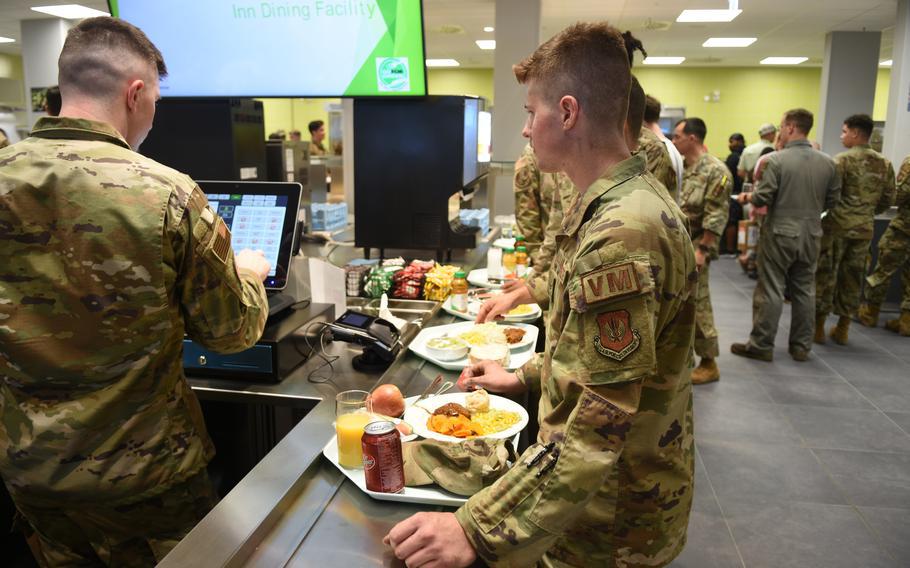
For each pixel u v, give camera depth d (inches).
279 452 47.4
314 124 292.7
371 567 36.2
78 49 46.6
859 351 178.7
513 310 88.4
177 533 51.4
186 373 64.6
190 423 50.9
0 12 316.2
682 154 153.9
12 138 308.3
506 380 55.7
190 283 47.1
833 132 369.1
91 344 44.9
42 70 342.6
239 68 102.5
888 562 89.7
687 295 36.4
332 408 56.0
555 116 37.9
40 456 45.7
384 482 41.8
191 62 103.1
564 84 37.1
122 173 44.5
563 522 33.5
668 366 37.7
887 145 280.4
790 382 155.2
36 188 43.3
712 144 533.0
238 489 42.2
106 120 47.4
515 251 111.0
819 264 180.2
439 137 107.8
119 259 43.9
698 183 146.5
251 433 69.5
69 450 45.7
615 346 32.9
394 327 70.7
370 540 38.6
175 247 45.8
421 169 109.7
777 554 91.3
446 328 75.9
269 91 103.3
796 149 159.2
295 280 75.2
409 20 96.5
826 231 178.4
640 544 39.3
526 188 120.3
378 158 110.8
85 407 45.5
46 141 45.1
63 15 324.5
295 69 101.7
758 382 155.3
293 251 77.2
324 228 144.7
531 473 34.2
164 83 105.0
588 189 37.6
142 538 50.9
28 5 299.3
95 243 43.6
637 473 38.4
